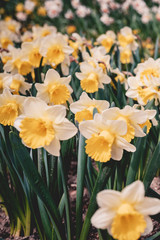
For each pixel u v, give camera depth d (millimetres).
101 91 921
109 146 596
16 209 763
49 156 698
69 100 858
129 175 660
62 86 807
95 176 753
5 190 734
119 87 917
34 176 627
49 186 698
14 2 3197
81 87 968
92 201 628
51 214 645
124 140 598
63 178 643
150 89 793
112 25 2693
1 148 749
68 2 3309
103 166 624
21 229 802
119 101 916
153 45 2254
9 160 748
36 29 1423
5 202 775
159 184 924
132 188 509
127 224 530
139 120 625
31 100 618
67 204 656
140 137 645
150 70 839
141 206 523
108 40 1357
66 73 1081
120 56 1303
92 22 2918
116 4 2809
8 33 1593
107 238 674
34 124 631
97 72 917
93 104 729
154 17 2441
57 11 2771
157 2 3037
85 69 929
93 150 616
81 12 2660
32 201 709
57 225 659
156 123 775
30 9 2891
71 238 689
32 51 1062
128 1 2721
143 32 2506
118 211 518
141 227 515
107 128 604
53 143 622
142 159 765
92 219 520
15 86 937
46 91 819
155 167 649
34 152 728
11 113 752
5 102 759
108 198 514
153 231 790
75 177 1031
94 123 608
